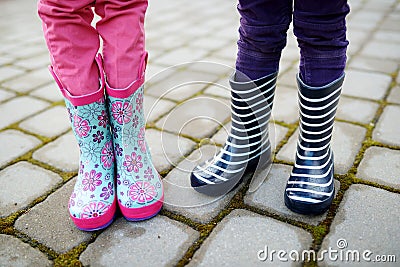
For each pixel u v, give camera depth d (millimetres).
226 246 809
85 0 729
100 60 812
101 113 823
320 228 844
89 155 856
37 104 1547
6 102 1565
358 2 2957
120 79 791
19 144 1255
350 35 2189
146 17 2814
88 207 848
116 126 842
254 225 864
